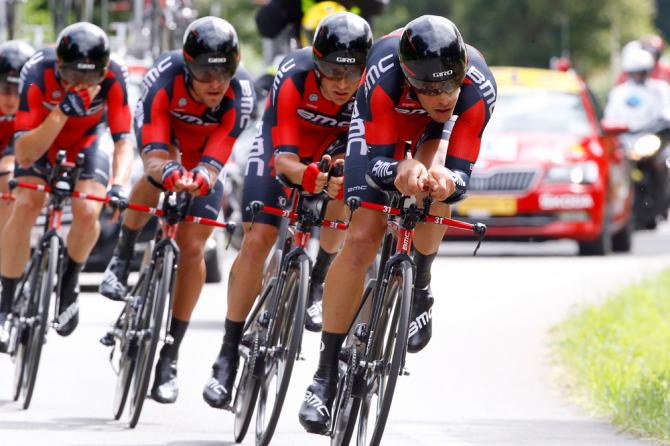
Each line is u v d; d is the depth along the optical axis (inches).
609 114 2659.9
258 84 1269.7
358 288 783.1
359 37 805.9
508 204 1980.8
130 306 941.8
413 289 733.3
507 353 1208.8
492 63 5831.7
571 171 1991.9
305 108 887.7
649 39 2785.4
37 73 999.0
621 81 2696.9
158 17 2073.1
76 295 1024.9
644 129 2449.6
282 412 958.4
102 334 1278.3
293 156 855.7
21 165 986.7
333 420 788.0
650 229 2787.9
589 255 2081.7
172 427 888.9
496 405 984.9
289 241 873.5
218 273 1720.0
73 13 2151.8
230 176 1915.6
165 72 924.6
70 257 1019.9
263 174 893.8
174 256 894.4
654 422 877.2
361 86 788.6
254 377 835.4
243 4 5039.4
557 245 2362.2
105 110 1052.5
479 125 754.8
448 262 1998.0
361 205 732.7
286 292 828.0
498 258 2063.2
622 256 2121.1
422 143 797.9
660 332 1226.0
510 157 1994.3
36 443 818.8
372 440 717.9
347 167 786.8
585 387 1038.4
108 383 1044.5
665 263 1916.8
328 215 930.7
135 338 904.9
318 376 791.7
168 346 935.0
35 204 1021.2
